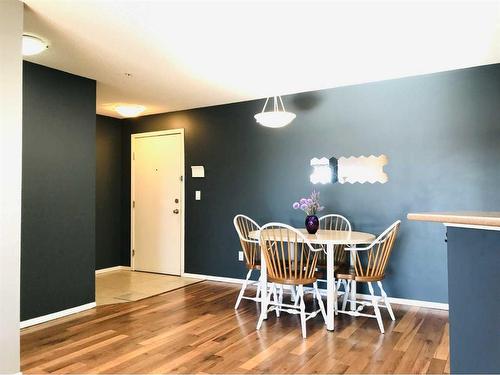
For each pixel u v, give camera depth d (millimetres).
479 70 3477
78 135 3668
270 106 4555
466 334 1673
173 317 3381
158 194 5414
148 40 2830
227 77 3742
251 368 2363
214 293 4242
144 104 4883
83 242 3680
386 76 3766
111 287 4527
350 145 4070
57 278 3426
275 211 4504
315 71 3576
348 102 4086
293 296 3766
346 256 3879
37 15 2418
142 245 5543
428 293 3674
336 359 2492
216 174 4926
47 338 2883
